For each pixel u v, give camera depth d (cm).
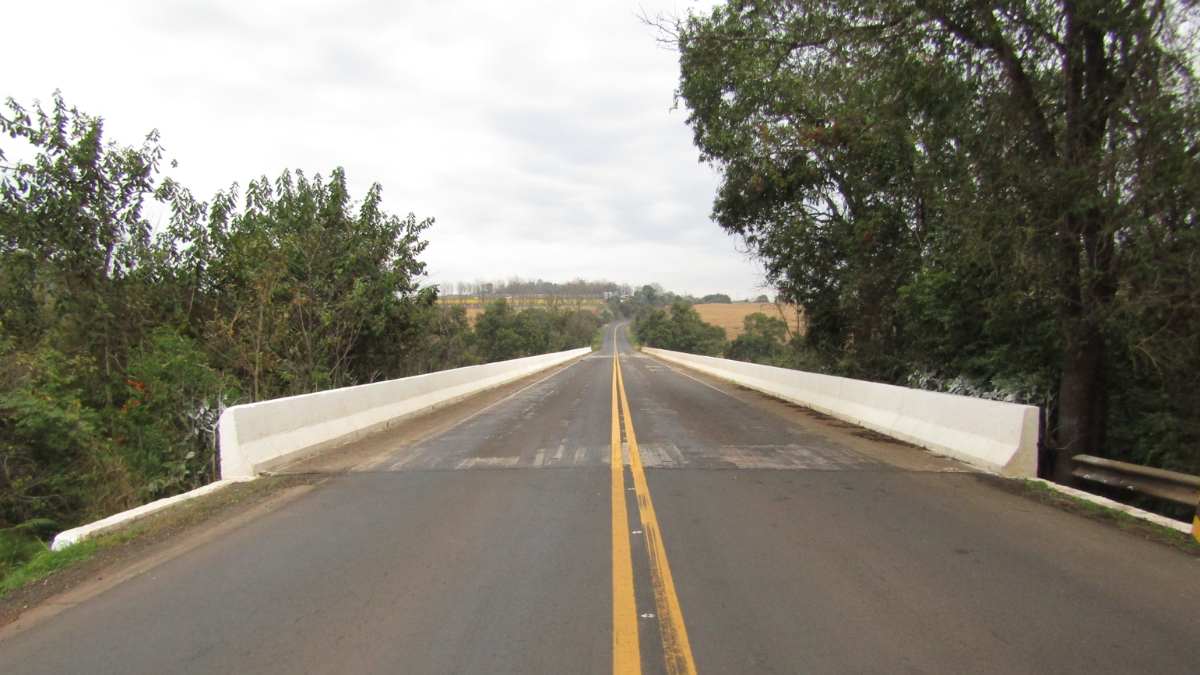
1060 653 407
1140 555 595
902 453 1088
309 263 1784
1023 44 1058
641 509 735
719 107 2109
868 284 2117
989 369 1475
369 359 2144
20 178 1299
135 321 1409
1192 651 410
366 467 994
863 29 1127
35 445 934
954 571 550
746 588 511
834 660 397
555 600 490
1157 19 912
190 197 1711
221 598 508
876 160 1964
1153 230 944
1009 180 1070
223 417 945
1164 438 1105
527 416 1609
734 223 2486
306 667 396
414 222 2206
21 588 548
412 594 506
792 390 2020
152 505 786
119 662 410
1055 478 1063
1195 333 959
